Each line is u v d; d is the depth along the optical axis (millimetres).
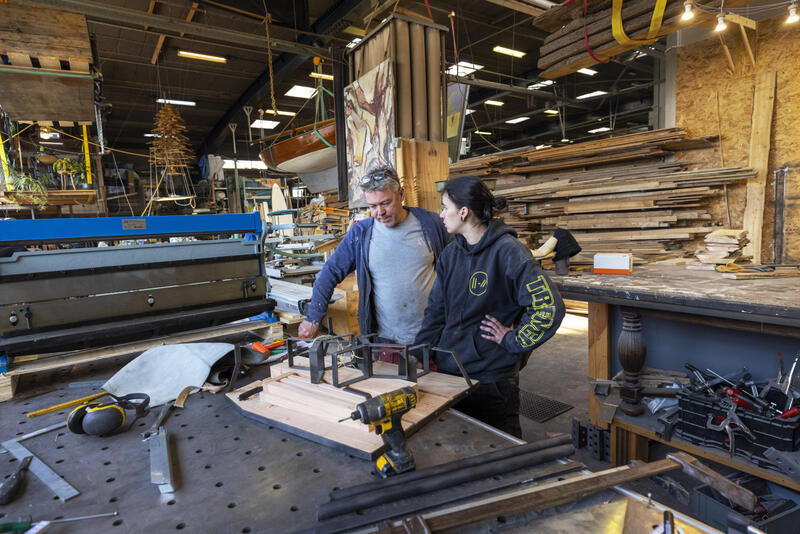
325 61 9031
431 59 2859
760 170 4102
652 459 2414
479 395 1626
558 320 1384
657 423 2135
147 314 1629
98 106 6141
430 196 2686
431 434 1096
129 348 1625
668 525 712
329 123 6562
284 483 906
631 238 4375
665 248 4227
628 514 771
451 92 6250
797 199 4031
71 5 5062
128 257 1583
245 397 1303
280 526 775
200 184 12562
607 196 4570
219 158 12812
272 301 1860
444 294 1678
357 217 3094
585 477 842
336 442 1020
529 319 1417
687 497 857
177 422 1196
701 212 4113
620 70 10930
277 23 6723
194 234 1713
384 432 979
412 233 1868
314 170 6926
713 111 4449
